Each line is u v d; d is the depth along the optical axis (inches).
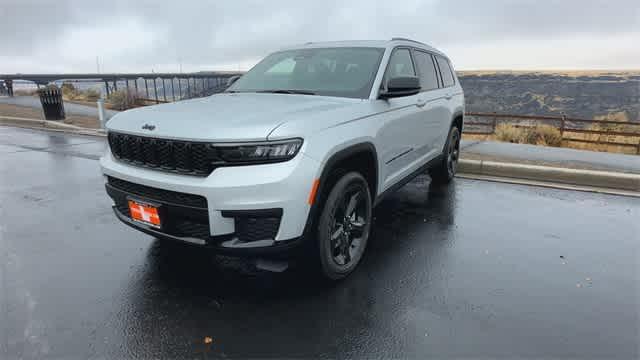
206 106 130.0
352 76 153.5
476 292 120.3
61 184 240.2
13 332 99.7
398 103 156.7
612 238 162.6
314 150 108.6
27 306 111.3
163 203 111.2
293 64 171.0
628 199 217.8
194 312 109.4
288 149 104.2
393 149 156.1
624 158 304.2
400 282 126.2
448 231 169.6
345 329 102.3
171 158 110.0
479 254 147.0
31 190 227.1
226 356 92.4
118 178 122.2
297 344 96.6
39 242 155.2
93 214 187.6
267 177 102.0
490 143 385.7
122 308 110.9
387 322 105.2
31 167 284.2
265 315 108.2
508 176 269.0
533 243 157.2
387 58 159.2
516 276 130.3
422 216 188.7
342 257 127.9
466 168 279.7
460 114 243.6
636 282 126.8
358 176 128.5
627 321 105.8
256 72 178.1
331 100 139.7
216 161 103.6
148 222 117.1
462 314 108.8
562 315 108.3
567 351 93.6
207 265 136.3
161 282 125.0
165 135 109.0
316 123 112.9
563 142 508.1
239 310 110.4
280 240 106.5
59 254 144.6
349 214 128.8
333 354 93.1
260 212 102.7
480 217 187.6
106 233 164.6
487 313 109.2
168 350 94.3
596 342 97.0
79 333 100.0
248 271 132.3
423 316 107.9
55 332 100.2
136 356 92.2
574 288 122.9
